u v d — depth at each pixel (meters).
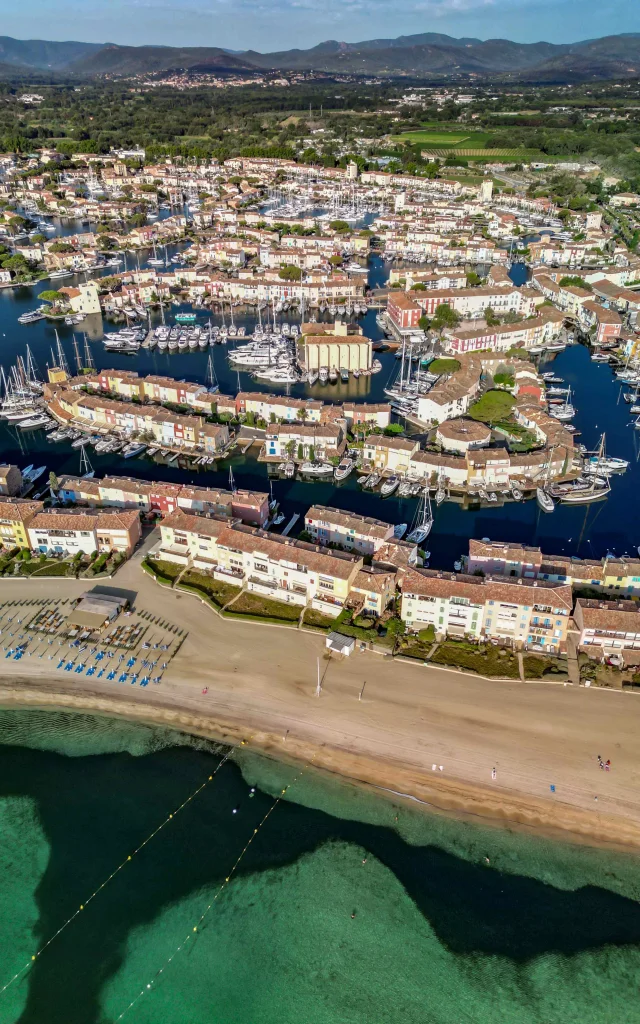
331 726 138.25
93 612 163.25
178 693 146.12
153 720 142.25
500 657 152.25
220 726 140.12
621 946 107.75
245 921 111.50
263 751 135.75
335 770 132.00
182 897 114.62
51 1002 102.50
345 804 127.06
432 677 148.25
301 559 164.38
